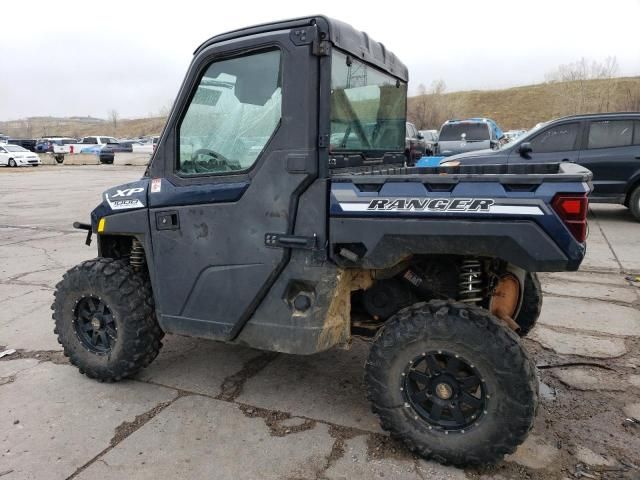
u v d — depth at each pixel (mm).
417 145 15719
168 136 3154
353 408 3311
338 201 2729
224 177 2986
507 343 2498
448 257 3008
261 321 3023
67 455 2852
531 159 9211
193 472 2699
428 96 64625
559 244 2404
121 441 2973
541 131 9281
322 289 2832
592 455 2812
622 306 5086
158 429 3088
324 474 2674
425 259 3039
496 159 9367
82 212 12156
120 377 3580
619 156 8922
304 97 2668
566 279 5980
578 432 3025
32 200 14539
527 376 2482
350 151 3139
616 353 4051
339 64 2895
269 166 2822
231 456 2828
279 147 2779
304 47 2637
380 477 2648
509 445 2551
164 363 3984
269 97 2809
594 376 3701
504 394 2512
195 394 3504
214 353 4156
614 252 7125
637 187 8984
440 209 2555
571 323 4664
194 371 3844
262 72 2807
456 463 2684
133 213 3338
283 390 3549
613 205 11375
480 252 2543
